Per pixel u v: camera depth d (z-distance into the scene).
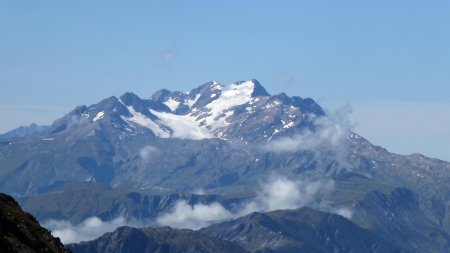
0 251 153.50
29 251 160.75
